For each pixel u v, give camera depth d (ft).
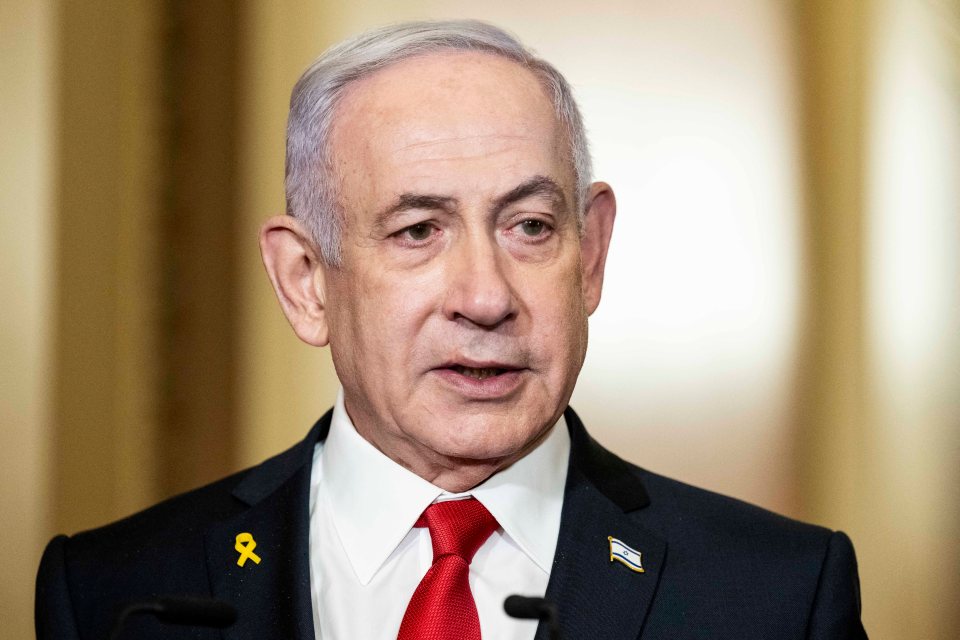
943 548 37.68
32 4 35.99
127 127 38.78
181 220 39.70
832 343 38.37
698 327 38.52
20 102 35.88
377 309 17.89
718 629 18.39
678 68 38.68
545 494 19.31
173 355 39.27
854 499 38.09
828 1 38.47
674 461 38.37
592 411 38.45
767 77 38.65
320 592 19.11
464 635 17.70
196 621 15.03
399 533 18.92
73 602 19.76
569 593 18.37
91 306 37.37
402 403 17.84
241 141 40.22
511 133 17.72
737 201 38.60
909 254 38.17
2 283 35.83
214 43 40.47
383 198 17.72
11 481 35.63
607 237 20.34
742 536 19.62
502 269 17.57
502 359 17.43
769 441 38.32
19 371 35.76
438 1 39.42
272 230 19.99
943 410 37.83
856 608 19.04
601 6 38.78
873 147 38.32
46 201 35.99
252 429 39.65
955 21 37.93
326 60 19.08
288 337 39.86
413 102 17.90
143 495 38.47
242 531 19.75
